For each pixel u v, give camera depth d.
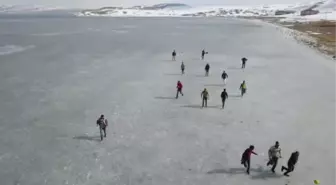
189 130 23.53
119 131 23.41
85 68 45.09
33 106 28.86
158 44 71.38
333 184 16.58
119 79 38.62
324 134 22.67
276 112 27.12
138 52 59.53
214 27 130.75
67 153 20.11
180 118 25.94
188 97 31.52
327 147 20.72
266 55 55.34
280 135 22.53
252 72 42.06
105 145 21.17
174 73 41.84
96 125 24.55
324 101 30.02
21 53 58.88
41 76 40.38
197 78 39.09
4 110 27.78
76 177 17.34
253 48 64.06
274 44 70.00
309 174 17.55
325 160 19.05
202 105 28.59
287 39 79.81
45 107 28.61
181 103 29.72
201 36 90.25
